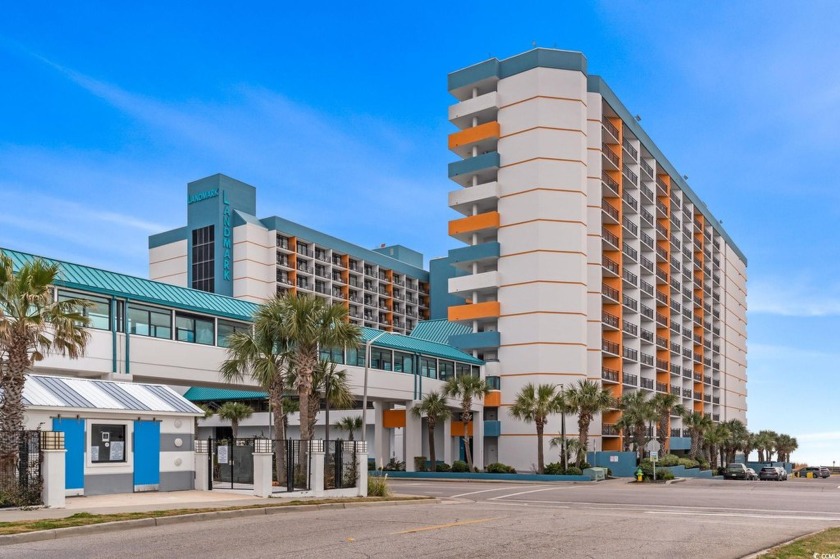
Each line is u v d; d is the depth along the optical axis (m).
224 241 93.38
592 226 76.06
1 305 22.30
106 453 25.97
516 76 74.56
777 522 21.42
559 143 72.56
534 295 71.00
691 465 73.31
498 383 72.06
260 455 26.53
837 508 28.44
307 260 100.88
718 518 22.81
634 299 85.62
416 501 29.97
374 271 112.88
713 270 121.75
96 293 34.22
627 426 71.44
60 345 23.62
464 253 75.38
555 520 20.48
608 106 81.19
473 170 75.38
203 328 40.03
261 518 20.19
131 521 17.09
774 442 125.25
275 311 34.31
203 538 15.11
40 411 23.91
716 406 117.38
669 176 100.50
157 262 100.88
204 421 84.62
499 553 13.44
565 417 69.50
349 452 30.41
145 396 28.38
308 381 33.97
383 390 56.28
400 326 115.88
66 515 18.06
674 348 97.56
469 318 74.19
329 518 20.30
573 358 70.12
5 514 18.31
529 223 72.06
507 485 49.47
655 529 18.39
